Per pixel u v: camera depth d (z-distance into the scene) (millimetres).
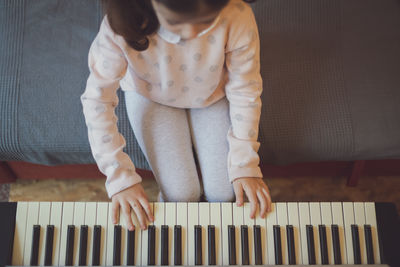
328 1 1279
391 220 900
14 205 874
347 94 1171
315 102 1165
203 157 1068
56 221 874
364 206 909
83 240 863
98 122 925
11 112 1141
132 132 1145
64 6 1254
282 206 913
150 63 908
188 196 1040
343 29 1251
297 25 1261
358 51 1223
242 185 968
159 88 995
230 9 832
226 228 894
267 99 1176
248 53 914
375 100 1163
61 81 1176
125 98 1109
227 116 1074
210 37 851
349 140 1132
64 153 1151
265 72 1211
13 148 1134
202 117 1077
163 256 866
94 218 884
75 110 1152
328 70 1201
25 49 1199
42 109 1148
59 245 865
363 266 856
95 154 938
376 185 1530
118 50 862
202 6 614
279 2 1283
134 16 726
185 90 987
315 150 1143
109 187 926
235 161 987
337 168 1416
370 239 891
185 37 735
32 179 1502
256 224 898
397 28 1247
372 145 1130
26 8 1240
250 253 887
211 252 876
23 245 861
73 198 1481
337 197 1510
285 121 1149
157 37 837
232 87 994
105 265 864
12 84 1162
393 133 1131
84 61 1201
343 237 898
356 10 1271
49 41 1216
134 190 925
